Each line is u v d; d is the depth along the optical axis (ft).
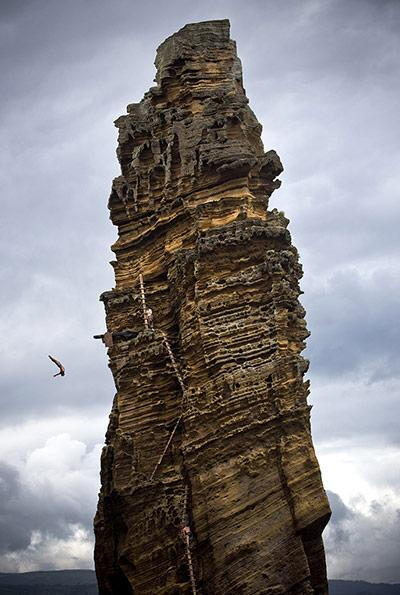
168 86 159.53
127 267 156.66
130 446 144.56
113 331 153.28
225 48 159.94
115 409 150.20
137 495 141.49
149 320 150.00
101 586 151.12
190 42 159.22
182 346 142.51
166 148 154.10
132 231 156.76
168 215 151.53
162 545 138.92
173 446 143.64
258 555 128.26
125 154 159.94
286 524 129.18
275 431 132.26
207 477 133.80
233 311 138.21
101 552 150.82
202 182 148.66
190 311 141.08
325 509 130.31
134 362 147.54
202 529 133.28
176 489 140.26
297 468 130.82
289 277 140.97
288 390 133.18
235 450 132.77
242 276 138.92
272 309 136.98
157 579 138.41
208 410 135.54
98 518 151.94
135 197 155.94
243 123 149.79
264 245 140.87
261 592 126.93
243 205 144.66
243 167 145.79
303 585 127.65
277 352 134.92
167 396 146.51
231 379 134.10
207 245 140.05
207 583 132.26
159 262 153.28
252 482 131.23
